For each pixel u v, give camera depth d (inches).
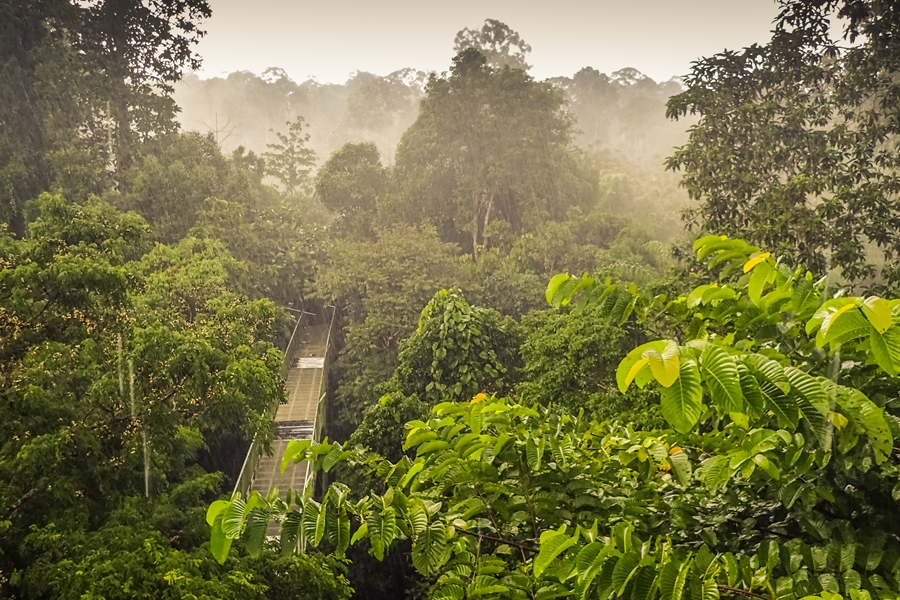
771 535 122.7
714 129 506.3
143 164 904.9
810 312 102.8
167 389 397.4
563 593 101.4
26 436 339.9
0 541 313.3
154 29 955.3
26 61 849.5
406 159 1295.5
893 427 94.1
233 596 269.4
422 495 123.3
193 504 452.4
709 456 136.8
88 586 253.8
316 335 1114.1
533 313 711.7
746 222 480.4
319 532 91.8
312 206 1425.9
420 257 952.3
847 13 456.8
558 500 123.4
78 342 398.9
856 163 457.4
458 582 117.6
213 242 790.5
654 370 63.9
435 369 585.6
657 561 84.4
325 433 858.1
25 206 764.6
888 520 109.7
